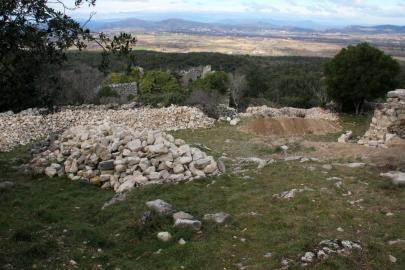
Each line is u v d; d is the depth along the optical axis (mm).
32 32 7504
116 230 8680
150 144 13320
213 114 28641
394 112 19094
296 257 6828
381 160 13836
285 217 8484
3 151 17797
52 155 14469
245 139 22094
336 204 9109
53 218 9352
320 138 23484
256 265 6691
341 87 29969
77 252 7574
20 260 7039
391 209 8859
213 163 12680
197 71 57344
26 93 8797
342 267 6422
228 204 9633
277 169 12516
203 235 7969
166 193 10719
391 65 29375
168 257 7242
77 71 36094
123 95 39812
